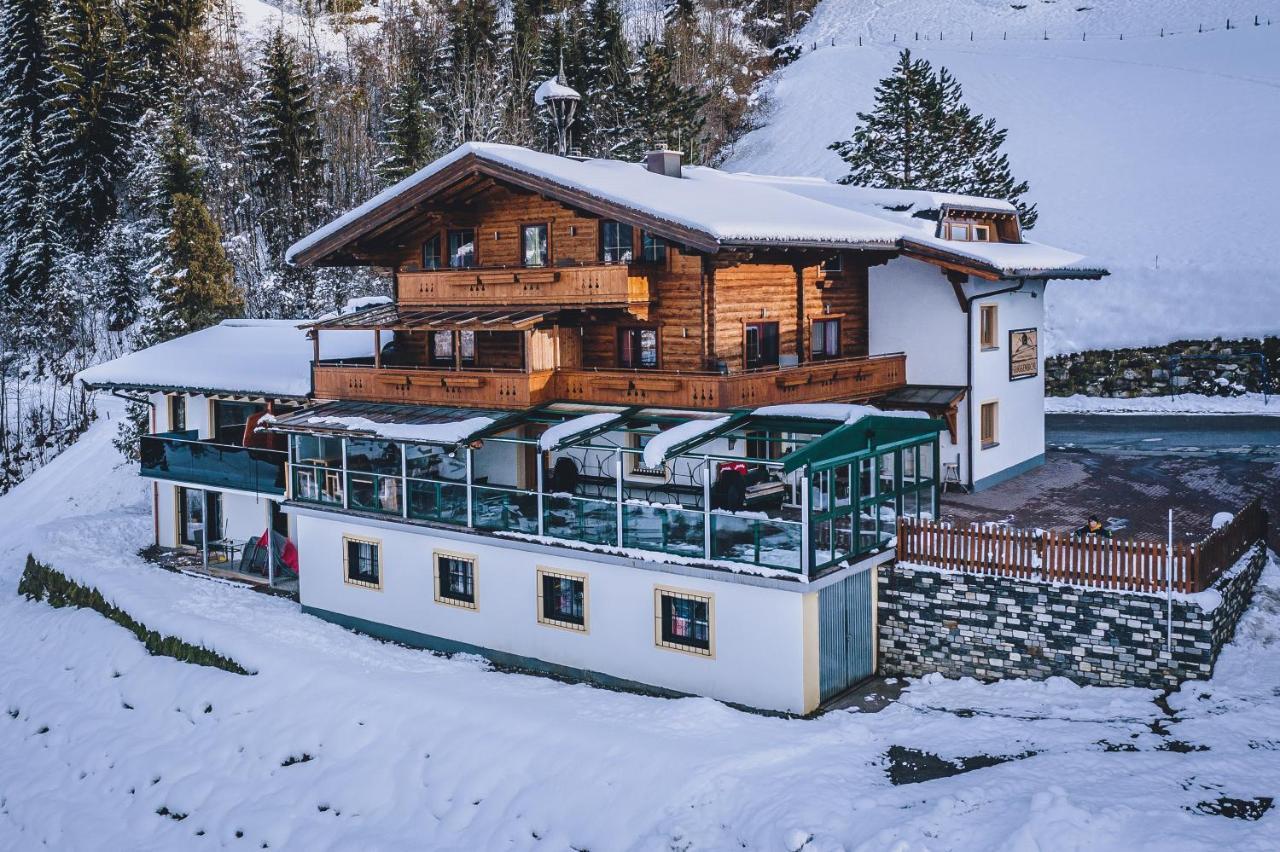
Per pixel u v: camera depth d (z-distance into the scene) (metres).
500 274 27.66
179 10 80.62
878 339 32.06
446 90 78.25
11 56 67.06
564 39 75.19
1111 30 101.94
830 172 77.94
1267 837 14.23
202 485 32.47
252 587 31.03
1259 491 29.59
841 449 21.17
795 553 20.11
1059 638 20.56
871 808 16.12
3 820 23.36
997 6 115.19
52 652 29.88
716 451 26.59
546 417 26.28
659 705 20.83
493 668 24.45
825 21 120.75
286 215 68.81
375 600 27.25
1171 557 19.45
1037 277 30.77
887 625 22.52
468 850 18.44
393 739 21.39
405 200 28.55
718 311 26.45
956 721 19.36
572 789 18.56
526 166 26.19
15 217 64.88
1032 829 14.75
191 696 25.08
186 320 48.34
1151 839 14.36
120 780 23.22
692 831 16.80
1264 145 66.44
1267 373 44.69
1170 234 55.56
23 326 63.12
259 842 20.11
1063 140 74.56
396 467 28.64
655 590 22.09
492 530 24.62
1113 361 47.59
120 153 67.44
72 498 47.88
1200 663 19.30
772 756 18.20
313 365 30.44
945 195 34.22
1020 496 29.94
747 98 94.19
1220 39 91.75
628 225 27.27
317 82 84.38
